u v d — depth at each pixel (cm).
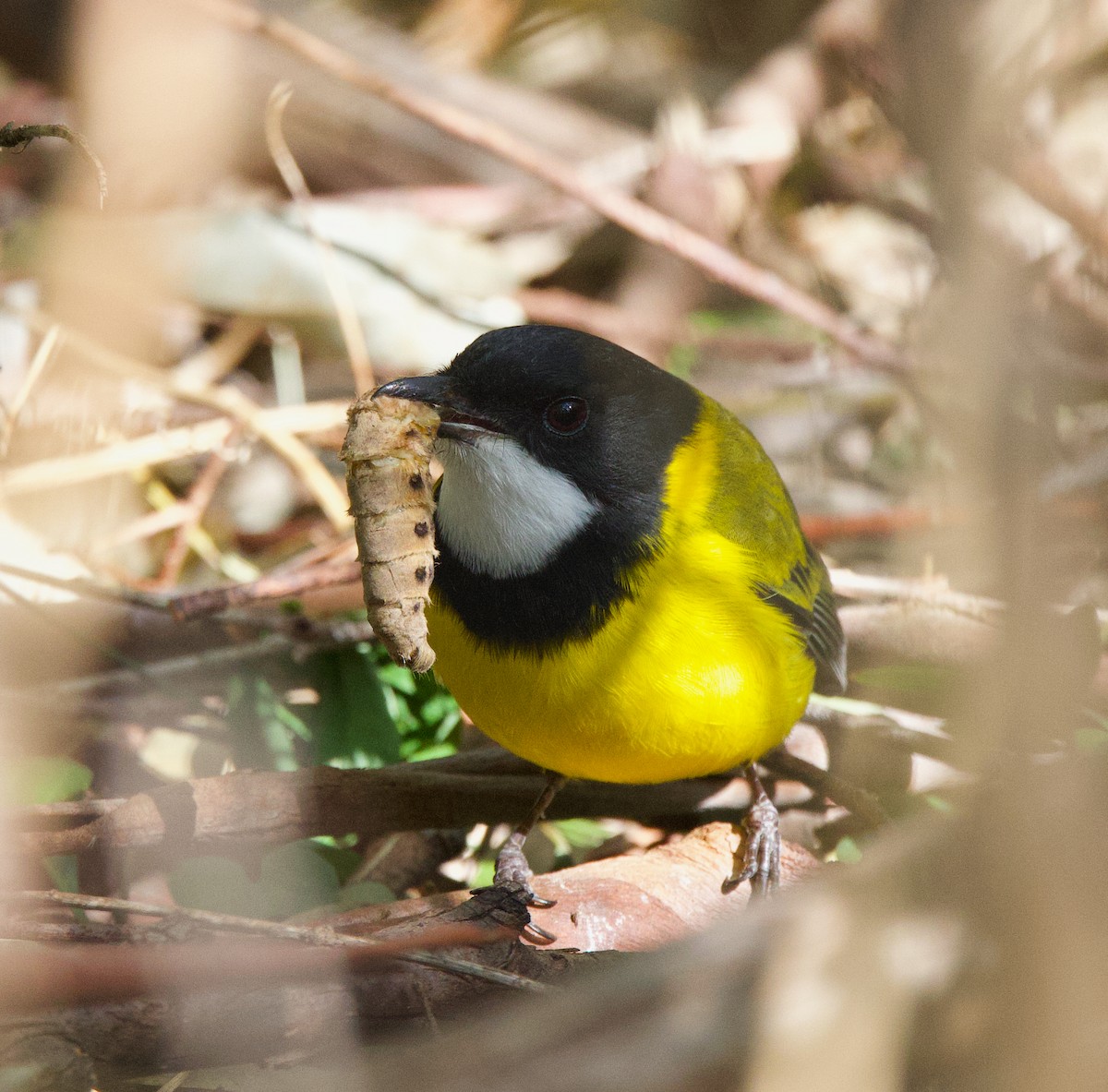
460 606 820
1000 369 602
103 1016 584
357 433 773
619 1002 462
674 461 843
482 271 1541
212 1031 597
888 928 440
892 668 934
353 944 605
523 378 811
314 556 1126
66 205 1473
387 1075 493
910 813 920
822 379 1462
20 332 1311
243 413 1255
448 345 1478
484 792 884
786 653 872
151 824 790
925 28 707
